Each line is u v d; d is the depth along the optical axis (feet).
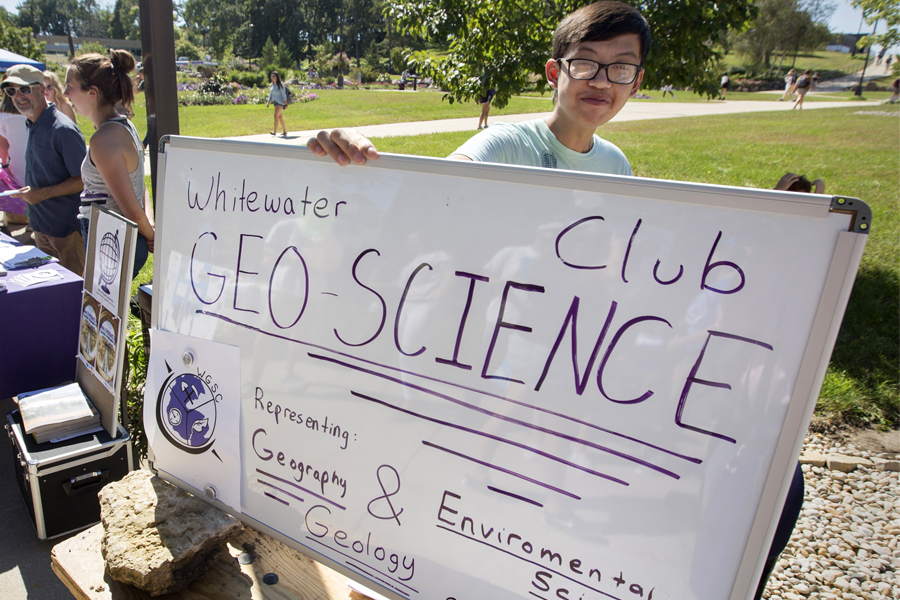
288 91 44.32
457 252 3.63
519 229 3.43
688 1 11.88
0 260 9.68
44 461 6.91
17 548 7.25
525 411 3.43
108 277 6.97
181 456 5.07
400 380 3.87
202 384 4.84
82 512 7.43
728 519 2.95
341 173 4.08
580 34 4.75
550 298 3.34
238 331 4.61
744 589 2.95
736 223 2.88
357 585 4.56
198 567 4.64
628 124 60.85
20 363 8.76
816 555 8.25
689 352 3.00
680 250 3.01
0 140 16.07
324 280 4.17
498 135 5.07
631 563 3.19
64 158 11.42
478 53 14.53
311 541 4.41
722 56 14.26
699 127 58.03
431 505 3.81
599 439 3.23
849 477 9.90
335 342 4.13
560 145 5.41
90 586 4.57
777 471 2.83
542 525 3.43
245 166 4.54
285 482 4.47
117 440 7.40
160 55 9.67
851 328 14.64
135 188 9.46
